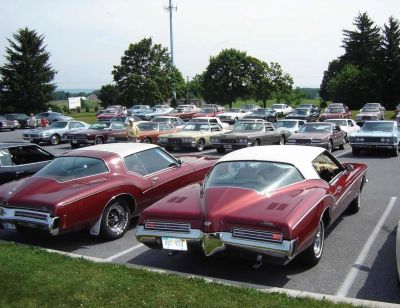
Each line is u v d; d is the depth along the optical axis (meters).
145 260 6.17
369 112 39.41
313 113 39.81
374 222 7.77
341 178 7.01
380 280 5.27
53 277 5.11
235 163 6.15
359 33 83.88
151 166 7.97
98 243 7.01
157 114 46.91
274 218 4.88
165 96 72.50
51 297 4.61
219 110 50.53
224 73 72.75
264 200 5.33
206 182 6.00
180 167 8.52
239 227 4.98
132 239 7.17
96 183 6.96
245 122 20.72
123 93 71.19
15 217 6.56
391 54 74.19
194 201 5.59
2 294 4.69
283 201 5.29
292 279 5.34
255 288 4.88
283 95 74.56
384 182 11.73
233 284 5.07
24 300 4.55
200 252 5.33
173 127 23.81
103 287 4.80
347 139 23.34
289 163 6.04
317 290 5.02
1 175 9.25
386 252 6.23
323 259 5.98
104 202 6.89
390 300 4.75
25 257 5.94
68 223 6.41
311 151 6.67
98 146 8.07
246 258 5.04
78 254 6.52
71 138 24.39
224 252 5.06
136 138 19.50
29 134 26.73
